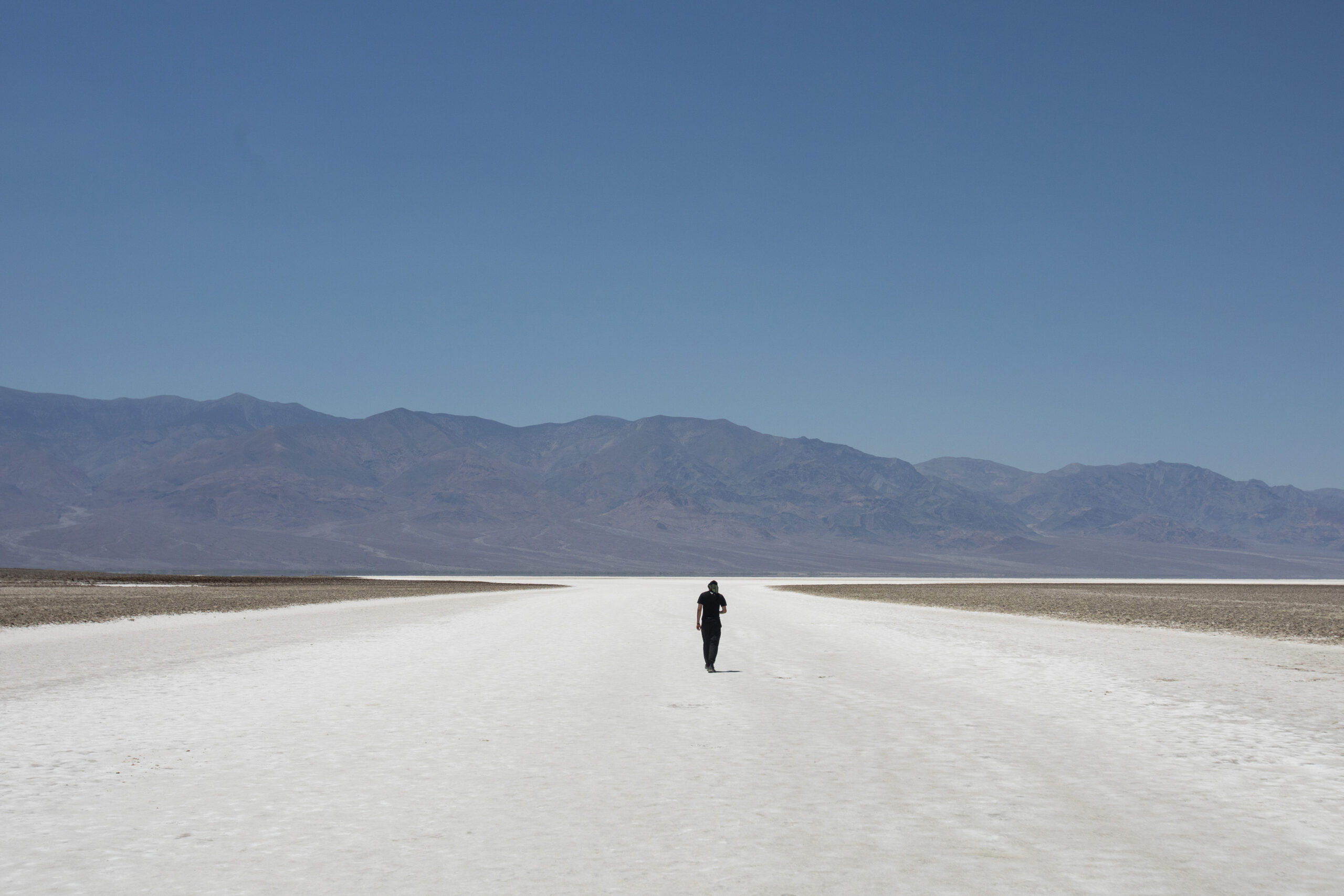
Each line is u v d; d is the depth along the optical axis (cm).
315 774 1152
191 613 4984
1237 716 1603
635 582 16312
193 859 835
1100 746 1329
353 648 2955
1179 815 972
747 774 1153
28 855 848
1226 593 10344
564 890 758
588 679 2125
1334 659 2686
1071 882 773
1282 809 995
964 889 759
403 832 914
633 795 1053
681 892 752
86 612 4788
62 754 1270
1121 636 3638
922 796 1047
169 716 1584
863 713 1622
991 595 9038
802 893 749
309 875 795
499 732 1438
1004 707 1706
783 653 2786
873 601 7644
